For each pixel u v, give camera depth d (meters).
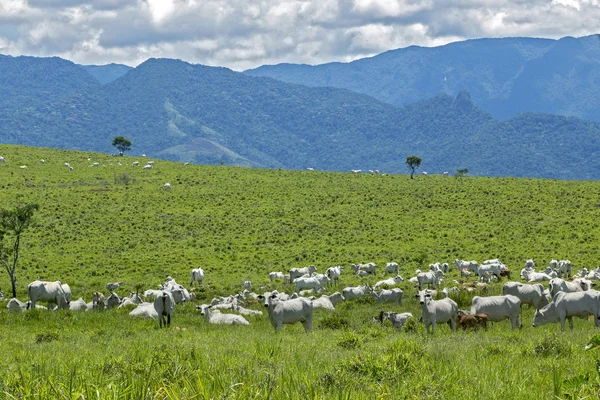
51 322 31.08
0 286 61.72
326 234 91.00
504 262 74.31
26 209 58.50
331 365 14.22
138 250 82.06
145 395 8.66
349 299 47.78
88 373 11.66
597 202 103.38
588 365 14.28
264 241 87.25
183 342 22.14
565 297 26.64
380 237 88.75
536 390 11.82
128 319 33.38
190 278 67.75
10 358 17.11
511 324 28.12
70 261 75.94
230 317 33.66
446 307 26.52
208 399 8.78
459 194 114.19
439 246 82.94
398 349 16.28
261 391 9.42
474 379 12.76
